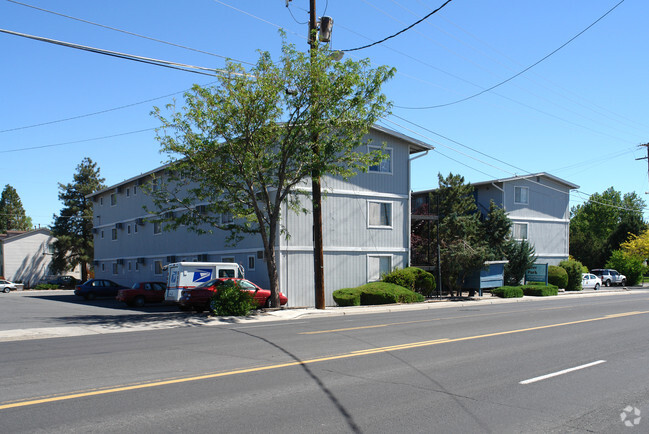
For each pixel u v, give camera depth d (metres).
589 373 8.87
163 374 8.59
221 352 10.84
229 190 21.09
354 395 7.31
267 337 13.36
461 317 18.69
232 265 26.72
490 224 36.53
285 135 20.69
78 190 63.34
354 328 15.34
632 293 37.72
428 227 32.50
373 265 29.19
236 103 19.16
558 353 10.79
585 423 6.17
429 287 28.80
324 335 13.66
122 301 29.84
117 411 6.43
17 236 64.31
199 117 19.17
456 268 31.00
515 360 10.00
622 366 9.48
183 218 21.47
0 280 53.09
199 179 21.09
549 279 39.22
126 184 43.16
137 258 40.50
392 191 30.08
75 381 8.05
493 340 12.62
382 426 5.96
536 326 15.55
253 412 6.44
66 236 60.59
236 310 20.47
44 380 8.12
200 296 22.84
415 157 31.14
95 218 49.38
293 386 7.80
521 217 40.47
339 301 25.58
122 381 8.07
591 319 17.55
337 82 19.14
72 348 11.62
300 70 19.22
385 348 11.36
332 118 19.56
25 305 29.77
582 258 61.31
